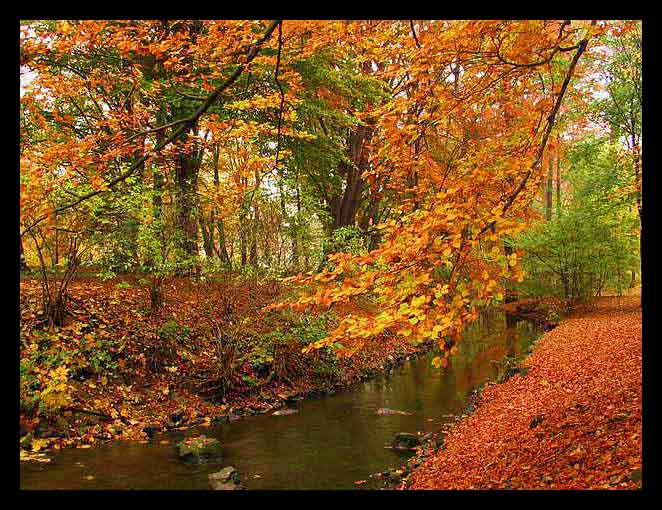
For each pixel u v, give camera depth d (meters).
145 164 10.95
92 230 10.24
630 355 9.71
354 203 21.62
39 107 8.55
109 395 9.74
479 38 5.59
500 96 6.45
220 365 11.31
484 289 5.10
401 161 6.80
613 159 18.89
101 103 12.66
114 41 6.85
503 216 5.61
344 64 14.67
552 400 8.26
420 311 4.88
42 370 8.58
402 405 11.30
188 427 9.67
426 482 6.47
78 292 11.80
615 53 17.36
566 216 20.92
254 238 12.43
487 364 15.12
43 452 7.91
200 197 12.20
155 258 11.05
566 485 5.07
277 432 9.45
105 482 6.88
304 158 16.14
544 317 21.98
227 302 12.28
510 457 6.34
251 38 6.80
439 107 6.25
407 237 5.46
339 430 9.53
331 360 13.81
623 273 21.70
